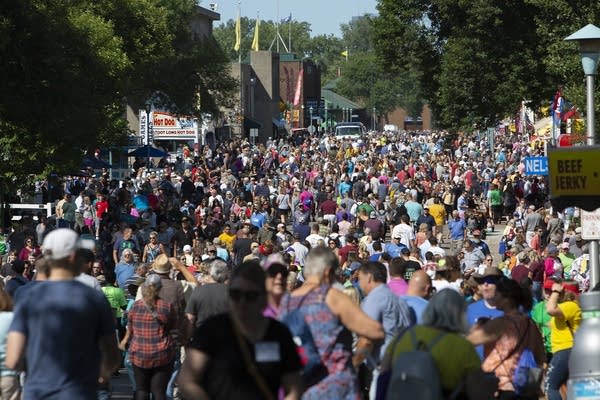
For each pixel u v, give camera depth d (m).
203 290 27.28
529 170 48.03
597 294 19.55
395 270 26.75
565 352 25.98
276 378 15.05
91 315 16.39
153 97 145.12
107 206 75.00
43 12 65.69
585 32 34.59
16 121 64.62
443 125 105.94
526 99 96.75
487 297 23.62
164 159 135.12
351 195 98.06
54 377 16.16
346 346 18.88
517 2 94.31
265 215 78.12
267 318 15.23
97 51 78.25
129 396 33.97
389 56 113.44
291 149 176.38
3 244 57.22
